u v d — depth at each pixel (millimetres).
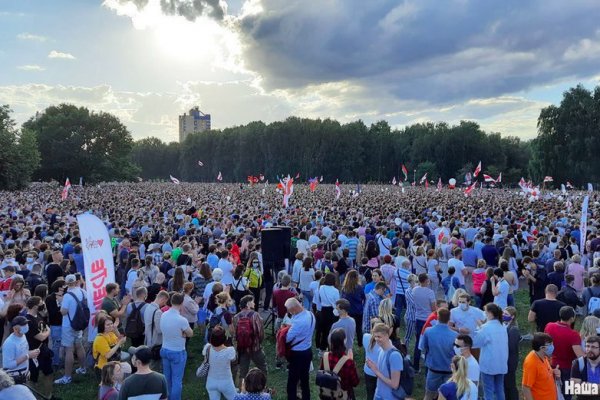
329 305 10312
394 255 14953
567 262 14148
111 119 99125
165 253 13367
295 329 7898
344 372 6473
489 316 7402
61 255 13484
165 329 8086
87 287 9383
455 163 112938
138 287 9609
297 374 7930
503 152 114188
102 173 97750
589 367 6211
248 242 15922
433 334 7219
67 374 9461
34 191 66000
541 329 8477
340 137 124938
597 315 8102
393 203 39125
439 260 14969
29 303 8555
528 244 17703
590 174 75438
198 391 9289
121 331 11062
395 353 6391
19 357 7461
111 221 24625
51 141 93562
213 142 150750
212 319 9258
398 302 11727
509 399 7754
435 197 48938
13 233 17859
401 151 123562
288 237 13664
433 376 7195
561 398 6852
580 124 75750
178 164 177750
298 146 128125
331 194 58625
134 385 5973
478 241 16281
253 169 135500
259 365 8594
